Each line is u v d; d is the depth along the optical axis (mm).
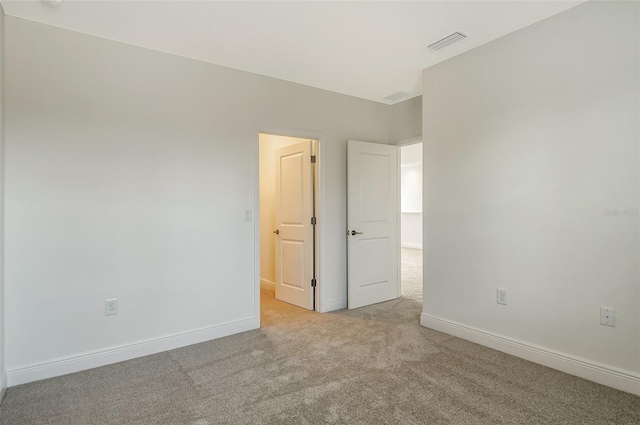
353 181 3961
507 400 2039
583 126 2270
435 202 3219
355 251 3986
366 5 2211
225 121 3139
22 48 2301
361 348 2832
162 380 2326
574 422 1828
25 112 2311
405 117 4367
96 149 2553
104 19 2342
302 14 2312
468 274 2963
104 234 2584
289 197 4211
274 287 4840
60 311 2426
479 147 2854
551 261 2438
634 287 2084
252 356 2695
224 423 1851
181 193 2914
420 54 2963
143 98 2742
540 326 2504
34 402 2066
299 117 3617
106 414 1942
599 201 2211
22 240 2295
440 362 2553
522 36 2557
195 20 2371
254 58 2984
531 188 2533
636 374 2078
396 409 1959
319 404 2020
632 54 2066
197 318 2992
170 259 2861
